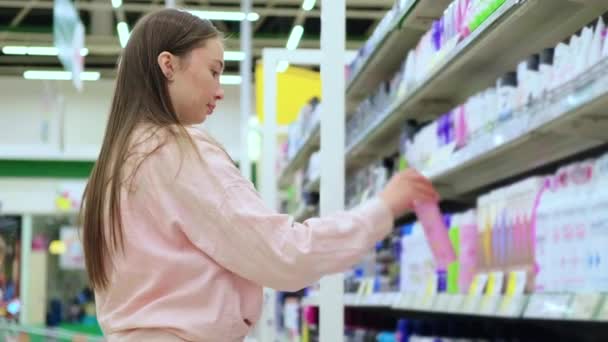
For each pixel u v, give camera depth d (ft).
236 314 4.89
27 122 52.95
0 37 49.78
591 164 7.25
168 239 4.90
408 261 12.16
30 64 54.70
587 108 6.85
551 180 7.93
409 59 11.59
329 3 8.79
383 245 14.76
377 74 14.34
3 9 47.78
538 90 7.72
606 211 6.78
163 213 4.89
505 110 8.43
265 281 4.81
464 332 11.60
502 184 12.10
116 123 5.21
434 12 11.22
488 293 8.70
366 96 15.98
